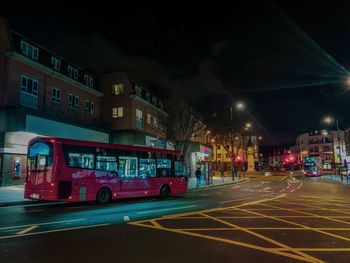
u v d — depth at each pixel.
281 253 7.14
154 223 10.81
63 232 9.28
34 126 24.59
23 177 26.53
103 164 17.61
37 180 15.95
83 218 11.91
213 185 33.62
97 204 17.06
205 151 52.88
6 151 24.98
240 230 9.67
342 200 19.06
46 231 9.41
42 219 11.66
